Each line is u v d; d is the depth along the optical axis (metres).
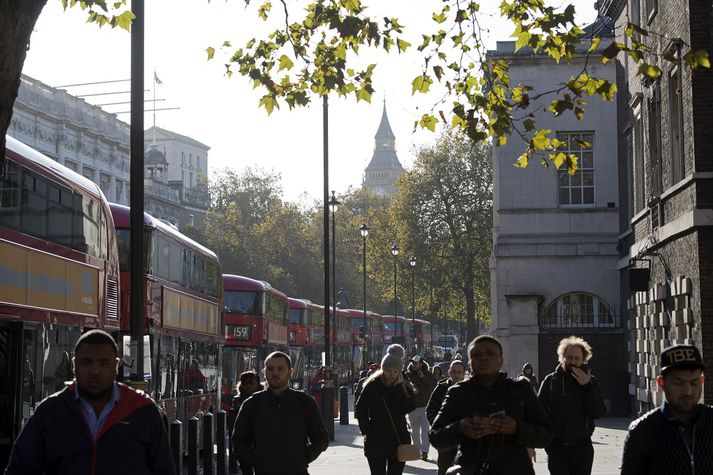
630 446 7.56
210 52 16.36
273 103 16.36
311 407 12.36
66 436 7.43
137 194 16.97
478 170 91.50
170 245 28.28
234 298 44.53
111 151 110.94
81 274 19.06
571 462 13.81
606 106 45.91
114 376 7.62
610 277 45.53
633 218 35.19
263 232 121.25
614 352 43.97
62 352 17.81
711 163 24.56
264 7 16.22
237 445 12.33
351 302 130.88
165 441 7.65
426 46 15.41
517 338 44.69
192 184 190.88
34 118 96.44
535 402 9.45
